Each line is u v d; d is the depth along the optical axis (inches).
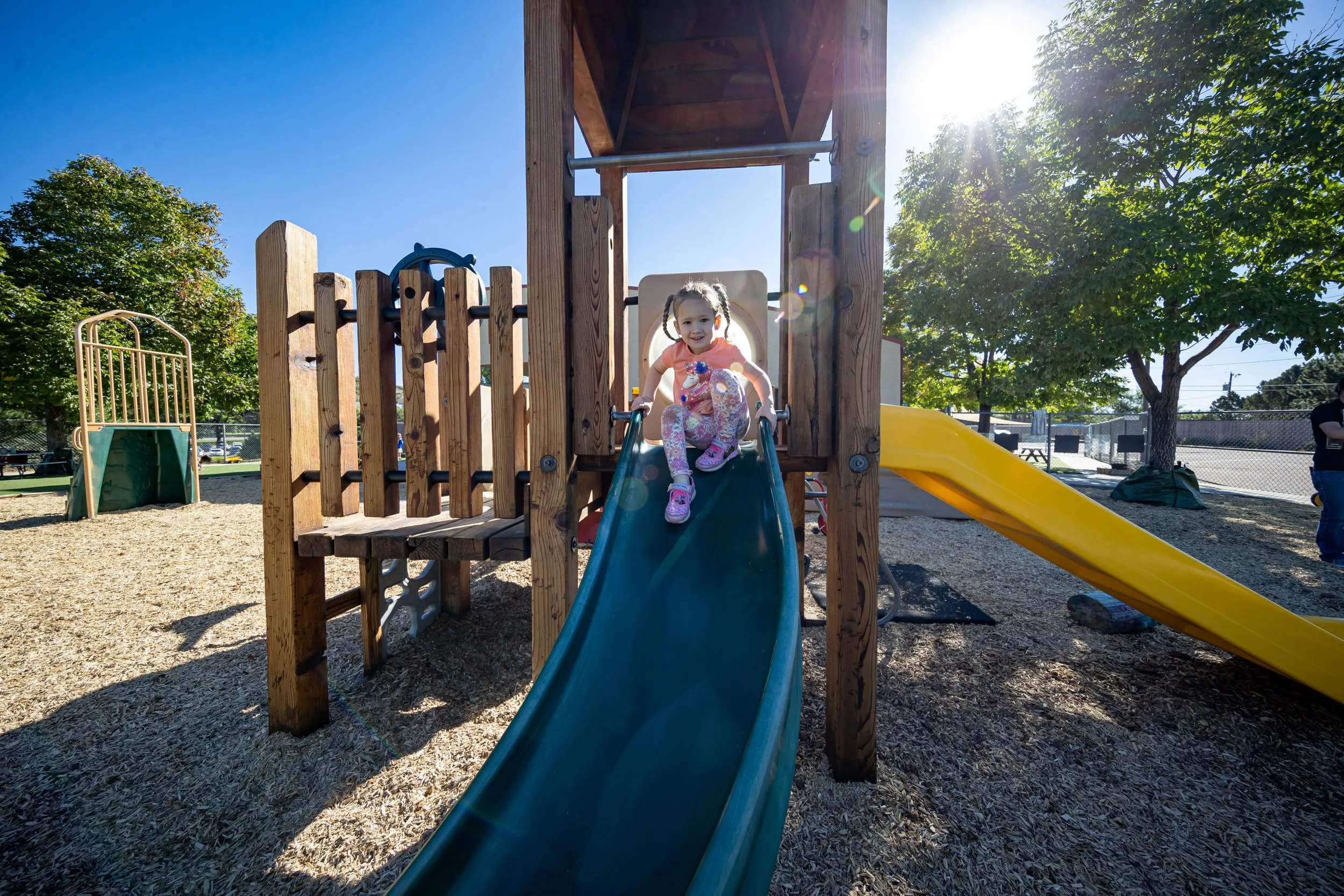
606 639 65.5
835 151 95.0
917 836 75.3
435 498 103.1
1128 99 406.6
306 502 101.5
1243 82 380.8
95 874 69.3
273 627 99.0
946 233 521.7
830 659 91.8
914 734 100.4
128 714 106.7
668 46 152.9
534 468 91.7
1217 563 220.7
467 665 131.5
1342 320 336.2
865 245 86.6
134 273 775.7
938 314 535.2
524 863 45.0
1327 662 102.3
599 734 55.4
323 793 84.9
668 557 77.7
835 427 91.5
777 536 71.6
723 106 164.9
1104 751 95.4
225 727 102.4
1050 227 440.8
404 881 40.3
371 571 126.0
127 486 367.9
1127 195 419.5
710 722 56.1
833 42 114.9
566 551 91.4
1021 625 156.6
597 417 93.3
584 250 93.4
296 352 99.3
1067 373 435.2
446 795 84.6
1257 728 102.9
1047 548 123.0
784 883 67.2
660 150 175.9
